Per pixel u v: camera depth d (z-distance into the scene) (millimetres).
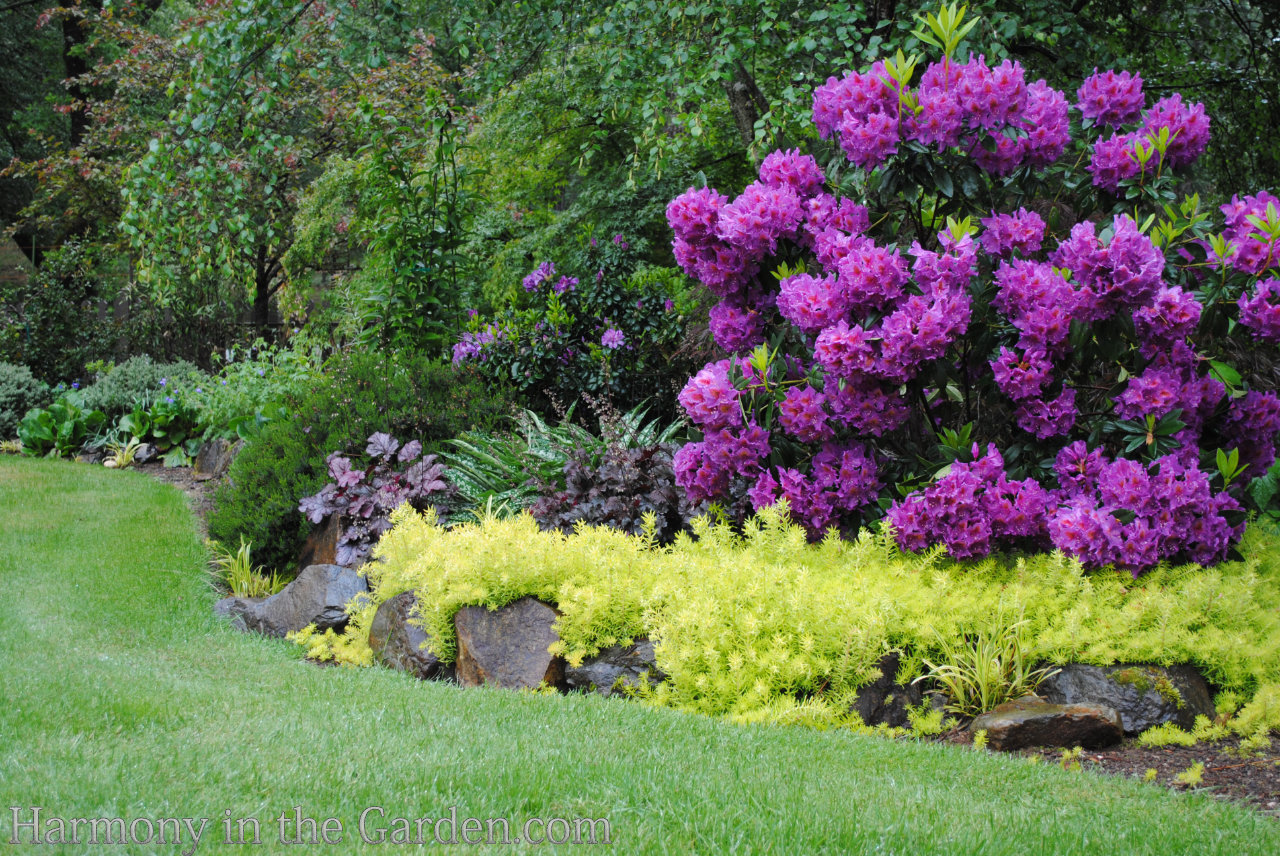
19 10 23969
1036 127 4840
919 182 4875
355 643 5156
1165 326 4426
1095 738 3746
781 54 8109
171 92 7879
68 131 24969
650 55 7902
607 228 13789
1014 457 4852
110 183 16938
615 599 4449
